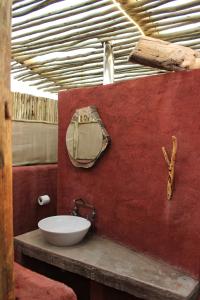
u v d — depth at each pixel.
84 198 2.11
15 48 2.38
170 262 1.60
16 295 1.09
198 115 1.48
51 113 2.93
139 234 1.77
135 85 1.76
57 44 2.29
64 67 2.80
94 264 1.61
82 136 2.06
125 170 1.84
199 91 1.47
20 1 1.74
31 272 1.28
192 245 1.50
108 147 1.93
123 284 1.49
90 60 2.56
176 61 1.53
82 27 1.99
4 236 0.81
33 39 2.20
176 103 1.57
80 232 1.84
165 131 1.62
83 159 2.05
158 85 1.65
